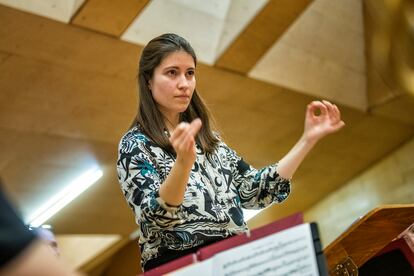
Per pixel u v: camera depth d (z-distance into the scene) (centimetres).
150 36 1080
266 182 314
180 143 228
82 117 1177
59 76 1066
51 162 1284
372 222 288
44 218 1520
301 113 1420
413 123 1592
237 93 1286
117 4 970
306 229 201
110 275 2130
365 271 326
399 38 1177
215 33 1181
